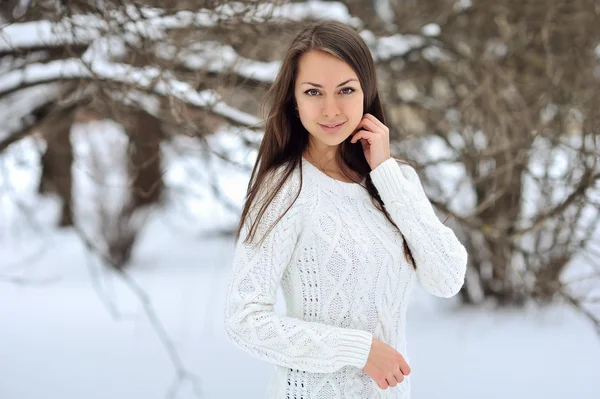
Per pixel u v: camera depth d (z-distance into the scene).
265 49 4.38
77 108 4.65
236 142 4.37
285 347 1.94
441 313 6.80
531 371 5.20
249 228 2.06
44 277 8.28
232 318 1.99
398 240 2.12
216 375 5.26
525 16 5.41
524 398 4.68
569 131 5.00
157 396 4.82
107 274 6.40
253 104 4.74
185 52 4.00
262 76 4.36
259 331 1.95
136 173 4.39
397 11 5.45
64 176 6.11
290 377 2.06
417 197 2.09
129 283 4.66
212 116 4.31
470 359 5.51
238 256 2.05
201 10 3.70
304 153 2.20
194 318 6.82
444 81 5.94
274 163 2.14
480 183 5.44
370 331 2.06
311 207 2.06
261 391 4.95
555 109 5.42
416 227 2.06
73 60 3.74
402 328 2.15
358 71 2.04
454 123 5.47
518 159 4.66
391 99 5.51
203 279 8.45
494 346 5.78
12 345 5.87
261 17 3.52
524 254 4.63
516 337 6.01
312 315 2.06
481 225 4.49
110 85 3.87
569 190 4.79
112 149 8.67
